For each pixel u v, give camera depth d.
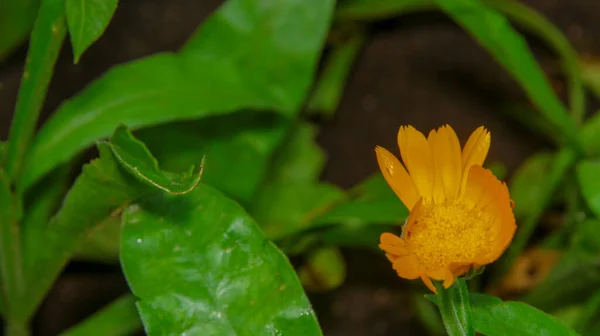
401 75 0.71
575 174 0.64
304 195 0.66
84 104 0.58
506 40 0.61
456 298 0.50
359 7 0.69
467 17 0.60
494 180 0.50
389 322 0.68
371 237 0.64
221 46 0.62
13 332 0.60
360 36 0.71
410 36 0.73
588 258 0.62
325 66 0.70
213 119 0.63
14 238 0.58
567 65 0.68
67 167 0.61
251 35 0.62
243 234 0.53
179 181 0.50
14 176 0.57
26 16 0.66
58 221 0.56
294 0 0.62
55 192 0.61
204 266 0.53
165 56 0.60
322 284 0.66
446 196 0.51
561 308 0.63
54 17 0.53
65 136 0.58
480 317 0.51
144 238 0.54
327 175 0.69
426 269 0.50
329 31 0.70
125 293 0.67
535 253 0.66
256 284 0.53
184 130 0.63
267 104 0.60
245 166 0.63
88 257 0.64
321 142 0.70
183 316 0.53
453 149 0.51
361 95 0.71
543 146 0.70
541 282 0.64
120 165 0.52
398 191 0.51
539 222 0.68
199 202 0.54
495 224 0.50
